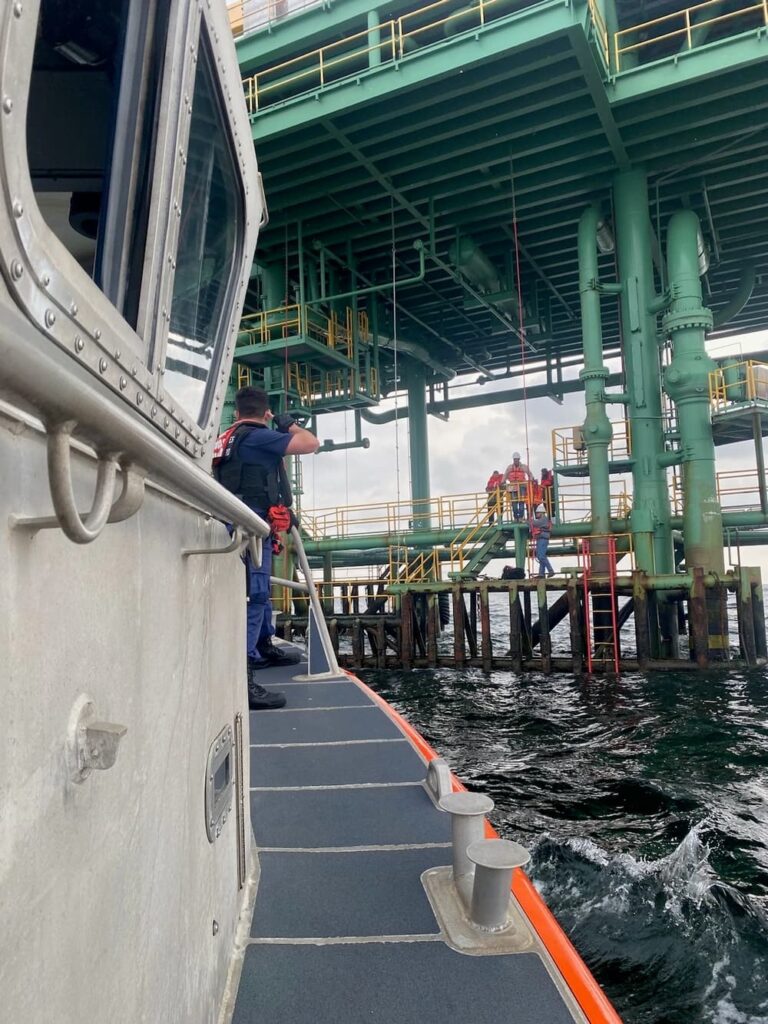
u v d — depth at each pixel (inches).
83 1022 29.6
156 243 41.8
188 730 50.2
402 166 655.8
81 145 54.7
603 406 656.4
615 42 589.0
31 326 23.4
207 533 59.2
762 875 212.2
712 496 617.6
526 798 294.5
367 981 63.7
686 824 255.8
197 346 59.6
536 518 676.7
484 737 408.5
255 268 834.8
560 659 636.7
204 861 54.9
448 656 705.0
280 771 122.3
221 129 64.3
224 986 61.7
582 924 187.6
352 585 854.5
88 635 31.2
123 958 34.9
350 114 606.5
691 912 189.6
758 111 597.6
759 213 763.4
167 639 44.7
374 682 621.6
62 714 28.2
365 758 128.3
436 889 80.0
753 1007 151.1
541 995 61.2
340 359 786.2
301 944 69.7
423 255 710.5
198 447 60.4
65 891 28.0
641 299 645.3
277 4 645.9
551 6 510.9
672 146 629.6
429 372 1178.0
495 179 673.0
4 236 22.2
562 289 960.3
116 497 31.9
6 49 21.6
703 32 597.0
